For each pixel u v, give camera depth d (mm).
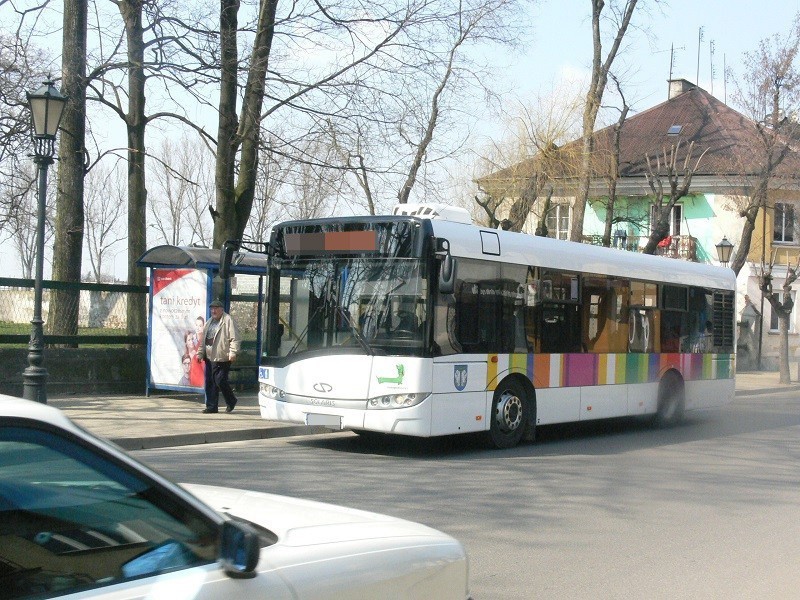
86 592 2500
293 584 2805
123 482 2672
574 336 13844
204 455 11469
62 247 17922
